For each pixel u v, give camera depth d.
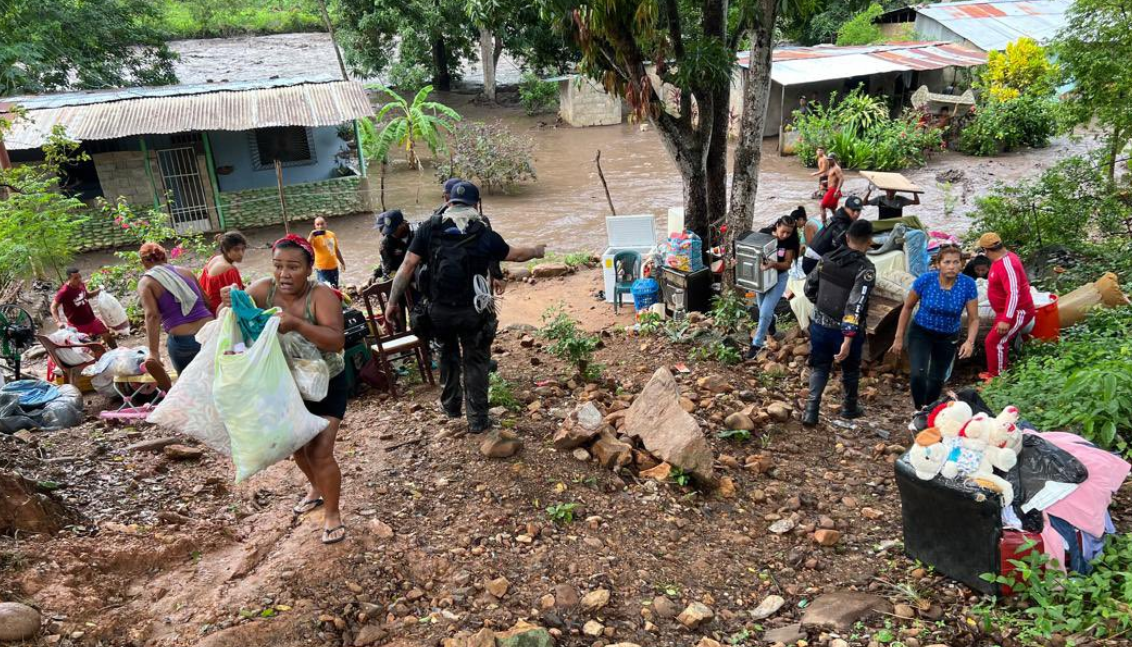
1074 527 4.16
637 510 4.96
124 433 6.02
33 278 14.94
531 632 3.70
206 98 21.52
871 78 30.11
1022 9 35.16
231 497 4.98
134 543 4.23
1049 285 10.09
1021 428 4.57
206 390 3.94
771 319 8.19
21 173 15.78
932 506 4.38
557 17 9.52
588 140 31.61
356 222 22.45
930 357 6.52
